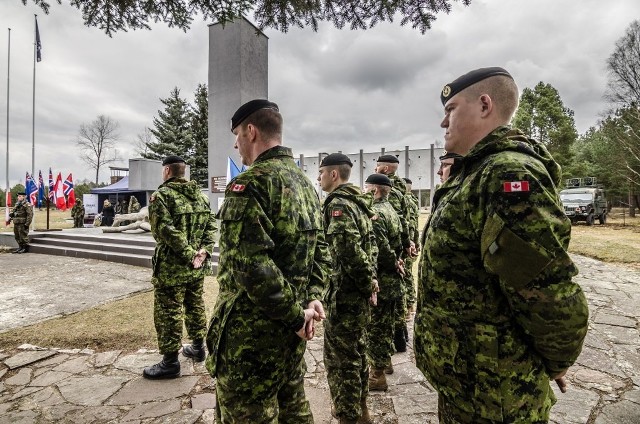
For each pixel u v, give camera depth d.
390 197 4.05
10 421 2.50
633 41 23.67
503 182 1.12
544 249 1.05
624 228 18.45
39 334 4.16
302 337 1.54
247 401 1.50
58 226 20.38
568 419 2.44
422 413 2.57
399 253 3.05
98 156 42.22
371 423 2.41
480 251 1.20
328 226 2.39
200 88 30.05
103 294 6.08
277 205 1.55
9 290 6.40
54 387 2.98
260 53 9.09
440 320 1.30
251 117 1.72
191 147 31.16
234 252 1.46
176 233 2.98
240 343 1.50
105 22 3.29
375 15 3.26
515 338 1.18
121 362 3.45
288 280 1.55
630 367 3.27
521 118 32.91
